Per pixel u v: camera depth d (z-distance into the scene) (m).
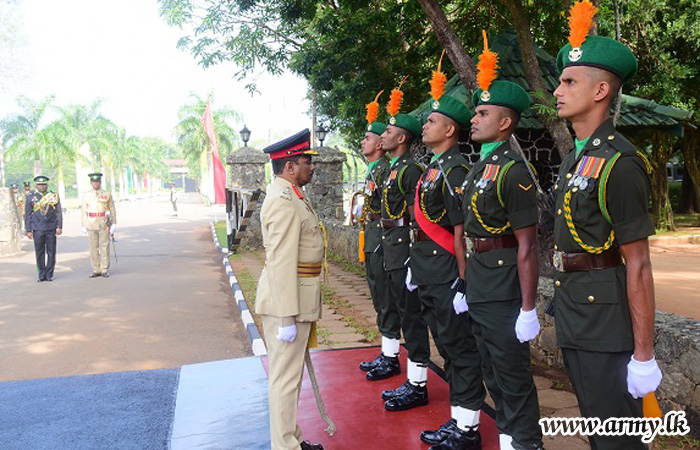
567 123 7.39
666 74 13.35
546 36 9.46
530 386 2.99
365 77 11.03
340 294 8.83
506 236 2.98
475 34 9.84
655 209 17.86
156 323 7.48
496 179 2.91
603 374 2.27
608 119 2.37
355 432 3.78
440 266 3.51
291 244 3.24
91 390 4.77
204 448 3.64
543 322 5.01
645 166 2.21
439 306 3.52
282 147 3.41
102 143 44.97
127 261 13.64
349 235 12.03
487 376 3.16
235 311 8.18
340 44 10.26
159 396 4.59
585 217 2.29
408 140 4.38
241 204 14.09
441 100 3.62
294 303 3.22
